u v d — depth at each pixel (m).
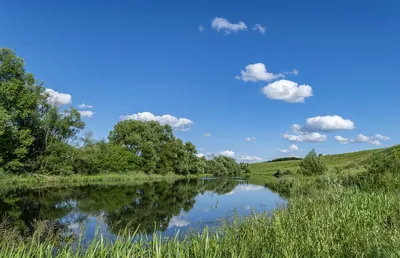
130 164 66.88
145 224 16.31
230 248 7.39
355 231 8.20
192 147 93.38
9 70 44.38
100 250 7.17
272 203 23.91
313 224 8.52
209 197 29.50
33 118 48.53
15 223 15.98
